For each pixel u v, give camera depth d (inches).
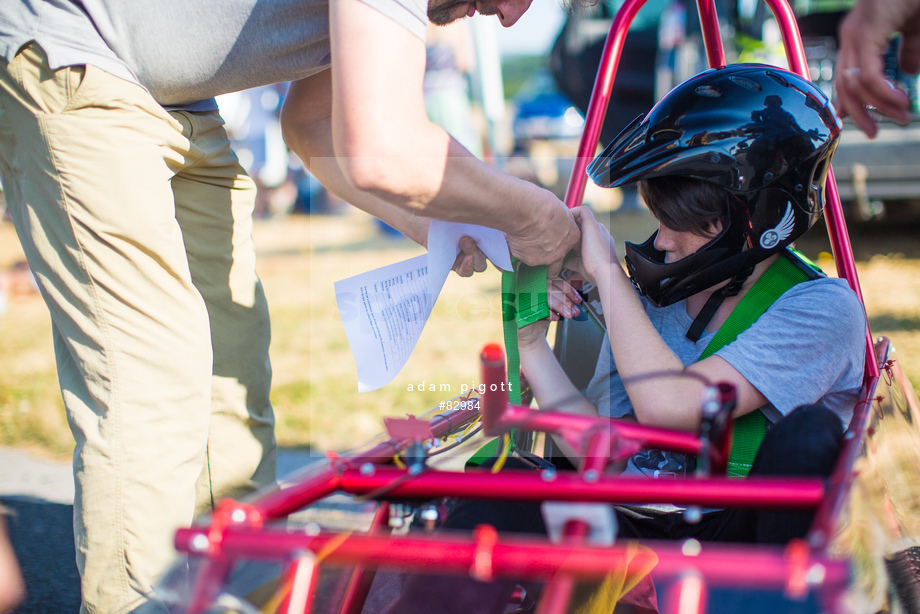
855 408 45.9
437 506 40.7
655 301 53.1
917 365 116.0
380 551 27.9
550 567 26.9
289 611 27.1
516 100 329.1
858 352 50.9
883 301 156.2
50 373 139.9
